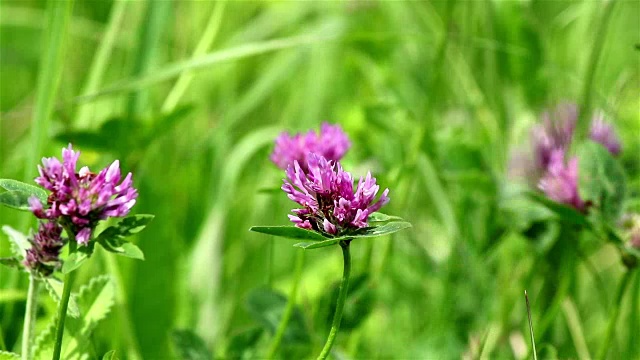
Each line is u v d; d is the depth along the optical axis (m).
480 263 0.85
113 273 0.77
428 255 0.91
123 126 0.79
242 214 1.00
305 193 0.64
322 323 0.77
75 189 0.62
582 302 0.87
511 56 0.91
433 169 0.85
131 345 0.77
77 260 0.62
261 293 0.76
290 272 0.98
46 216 0.62
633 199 0.75
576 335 0.80
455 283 0.85
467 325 0.84
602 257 0.92
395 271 0.89
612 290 0.87
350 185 0.64
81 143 0.79
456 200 0.91
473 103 0.98
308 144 0.72
